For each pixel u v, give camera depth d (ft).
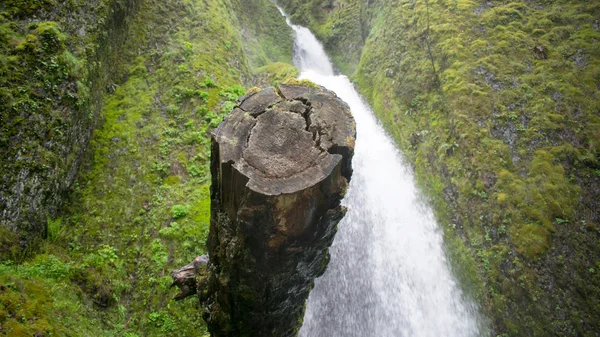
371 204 33.76
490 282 27.89
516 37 36.81
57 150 24.94
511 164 30.73
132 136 30.76
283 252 10.93
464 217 30.91
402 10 45.80
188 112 33.55
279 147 10.22
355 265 30.17
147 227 26.14
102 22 32.22
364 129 39.78
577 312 25.72
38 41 25.76
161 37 39.29
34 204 22.81
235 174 9.82
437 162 34.12
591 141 30.32
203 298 14.58
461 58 36.86
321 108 11.14
